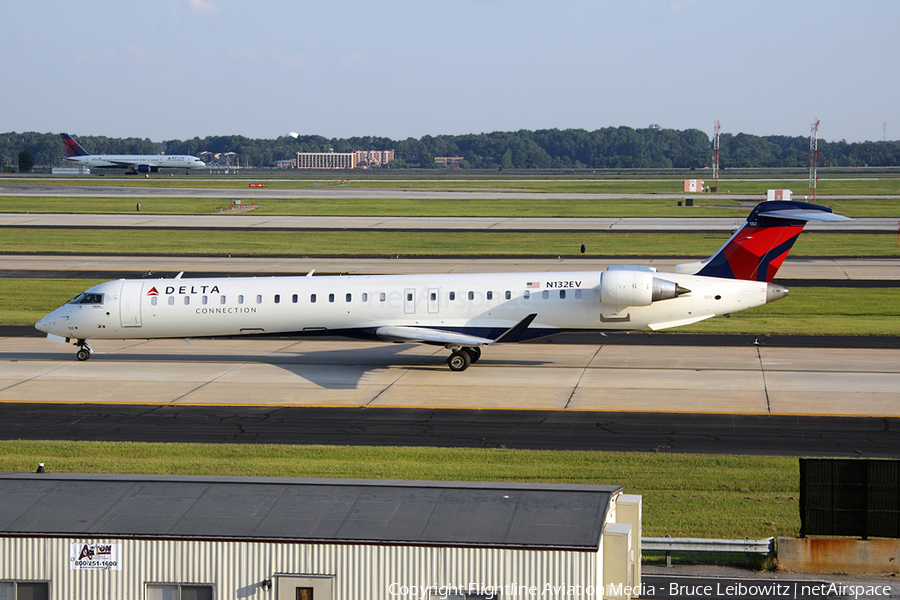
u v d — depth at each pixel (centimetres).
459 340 14838
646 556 8031
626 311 14962
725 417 12375
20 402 13562
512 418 12512
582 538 5881
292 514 6328
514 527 6078
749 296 14888
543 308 15100
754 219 14750
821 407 12781
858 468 7600
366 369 15800
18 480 6975
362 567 5872
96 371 15738
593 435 11650
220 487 6844
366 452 10969
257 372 15625
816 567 7600
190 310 15712
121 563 6009
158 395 14000
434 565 5819
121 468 10319
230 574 5953
